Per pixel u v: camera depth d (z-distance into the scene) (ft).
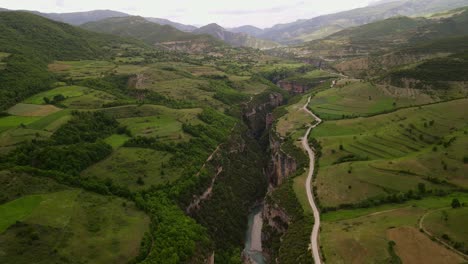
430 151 558.15
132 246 355.15
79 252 331.16
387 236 379.76
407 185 495.82
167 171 516.73
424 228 382.42
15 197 377.71
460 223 376.27
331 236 403.34
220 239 501.97
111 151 536.42
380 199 475.72
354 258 359.25
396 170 524.11
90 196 417.90
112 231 370.73
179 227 399.65
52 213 367.66
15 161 428.56
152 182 486.79
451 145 557.74
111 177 475.31
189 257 367.86
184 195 489.67
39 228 341.21
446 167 514.27
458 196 463.42
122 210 410.31
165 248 357.82
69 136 524.93
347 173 536.42
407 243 363.15
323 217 457.68
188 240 382.42
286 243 431.84
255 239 559.79
